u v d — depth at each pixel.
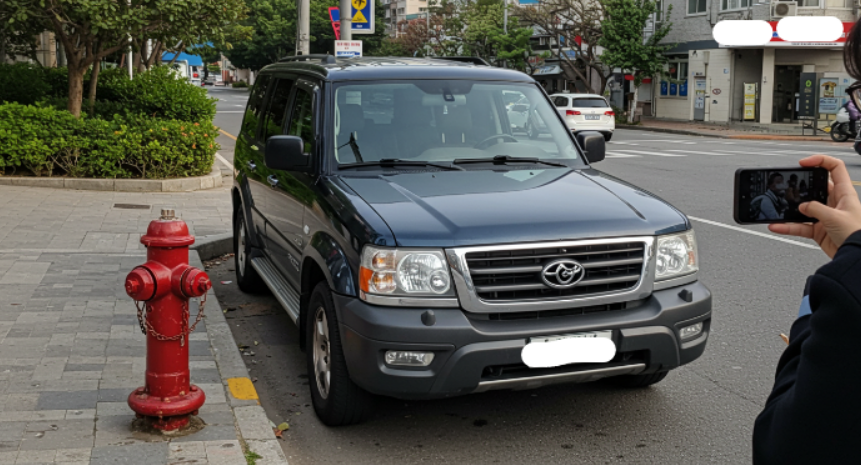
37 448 3.65
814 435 1.19
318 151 4.97
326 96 5.22
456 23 62.16
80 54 13.77
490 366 3.85
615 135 31.45
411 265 3.81
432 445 4.23
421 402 4.80
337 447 4.20
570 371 3.93
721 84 36.41
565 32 44.47
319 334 4.41
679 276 4.20
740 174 1.47
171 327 3.84
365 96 5.25
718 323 6.37
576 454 4.12
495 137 5.26
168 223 3.83
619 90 45.81
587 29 42.28
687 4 38.38
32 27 14.48
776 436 1.25
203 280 3.82
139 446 3.71
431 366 3.79
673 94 40.44
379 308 3.84
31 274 6.91
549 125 5.52
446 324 3.75
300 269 4.88
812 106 29.45
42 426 3.89
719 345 5.85
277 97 6.49
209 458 3.62
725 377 5.22
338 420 4.30
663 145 25.28
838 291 1.16
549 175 4.81
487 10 58.78
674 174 16.38
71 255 7.69
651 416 4.62
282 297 5.40
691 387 5.06
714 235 9.95
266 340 6.09
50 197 11.16
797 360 1.32
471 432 4.40
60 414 4.04
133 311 5.91
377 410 4.68
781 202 1.46
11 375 4.56
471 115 5.32
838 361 1.16
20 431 3.83
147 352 3.91
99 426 3.92
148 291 3.76
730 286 7.49
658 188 14.18
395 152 5.02
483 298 3.83
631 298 4.03
